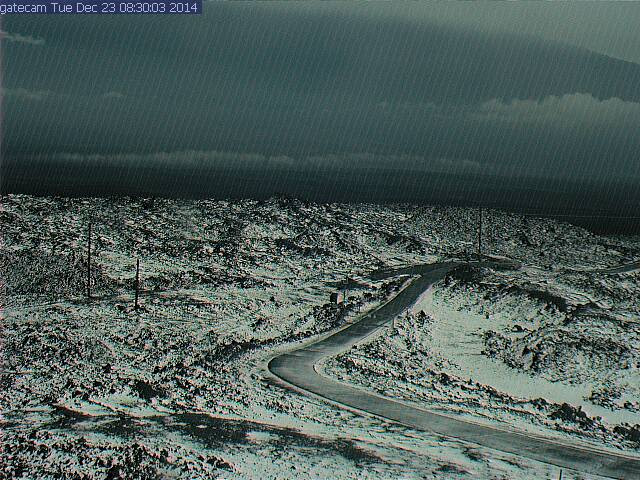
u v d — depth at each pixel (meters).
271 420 35.44
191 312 67.06
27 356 47.53
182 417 34.69
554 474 29.75
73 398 37.56
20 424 32.06
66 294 74.25
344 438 32.75
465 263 99.31
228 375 44.84
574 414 40.12
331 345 55.44
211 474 26.16
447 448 32.34
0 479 24.66
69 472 25.33
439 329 63.12
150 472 25.66
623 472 30.94
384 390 43.25
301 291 80.75
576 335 56.00
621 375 48.69
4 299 69.69
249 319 65.75
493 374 51.16
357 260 101.62
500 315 66.44
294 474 27.03
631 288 77.50
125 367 46.38
